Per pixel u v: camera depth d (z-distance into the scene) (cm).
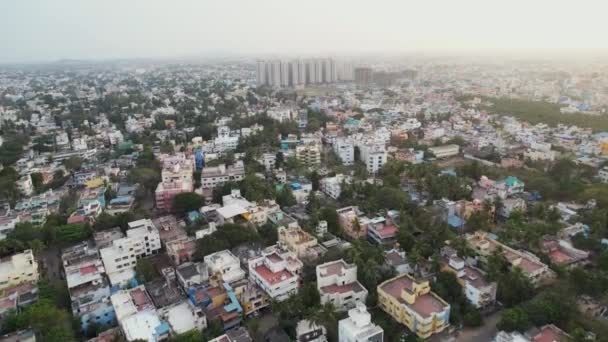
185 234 18212
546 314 11725
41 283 14438
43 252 17975
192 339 11019
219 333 11756
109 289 14012
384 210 19762
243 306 13088
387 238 17262
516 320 11438
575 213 18912
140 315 12462
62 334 11281
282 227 17362
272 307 12544
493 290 13150
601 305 12781
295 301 12338
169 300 13450
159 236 17612
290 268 14350
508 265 14175
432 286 13300
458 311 12694
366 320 11256
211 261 15012
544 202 19975
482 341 11756
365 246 15538
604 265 14438
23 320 12312
